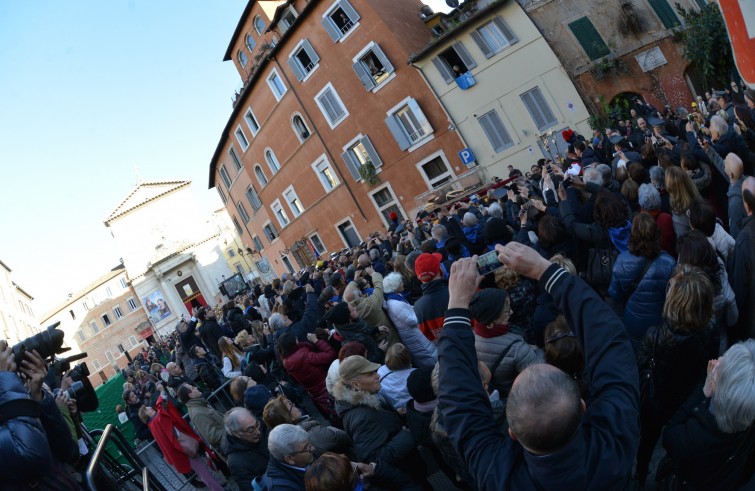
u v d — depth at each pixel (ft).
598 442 5.41
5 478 8.76
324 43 91.20
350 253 57.57
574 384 5.52
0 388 9.25
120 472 15.51
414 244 34.50
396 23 85.05
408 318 17.57
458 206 37.76
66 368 15.99
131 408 36.50
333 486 9.65
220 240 191.93
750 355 7.32
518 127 77.36
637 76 73.10
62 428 10.48
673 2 71.31
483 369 11.05
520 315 16.42
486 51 77.05
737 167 13.98
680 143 27.43
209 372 28.12
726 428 7.36
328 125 96.43
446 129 81.87
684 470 8.24
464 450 6.22
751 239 10.42
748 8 4.37
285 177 112.37
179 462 19.56
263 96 108.27
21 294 167.73
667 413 10.02
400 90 84.43
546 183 26.81
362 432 12.69
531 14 74.69
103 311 200.54
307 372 19.84
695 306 9.27
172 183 190.60
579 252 17.51
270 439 11.89
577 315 6.15
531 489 5.50
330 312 18.52
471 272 6.98
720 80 66.95
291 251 121.60
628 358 5.95
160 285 184.03
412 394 12.35
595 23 73.87
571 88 73.72
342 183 98.32
